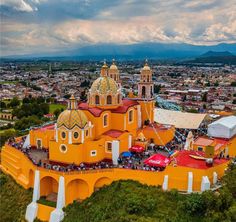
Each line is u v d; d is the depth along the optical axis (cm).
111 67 11250
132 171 8188
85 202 8050
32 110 19975
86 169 8238
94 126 9225
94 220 7325
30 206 8394
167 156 9338
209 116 14162
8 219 8625
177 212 7069
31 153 9919
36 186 8469
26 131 14888
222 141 10588
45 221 8219
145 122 11188
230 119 12025
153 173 8012
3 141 13700
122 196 7612
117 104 9850
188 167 7756
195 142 9981
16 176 9769
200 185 7688
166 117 13550
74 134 8569
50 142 8800
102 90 9631
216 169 8012
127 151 9581
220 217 6731
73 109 8738
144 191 7712
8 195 9362
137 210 7119
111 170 8281
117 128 9750
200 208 7006
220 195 7069
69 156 8581
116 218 7031
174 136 11281
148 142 10356
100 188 8325
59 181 8094
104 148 9156
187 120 13238
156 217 6938
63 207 8081
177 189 7762
